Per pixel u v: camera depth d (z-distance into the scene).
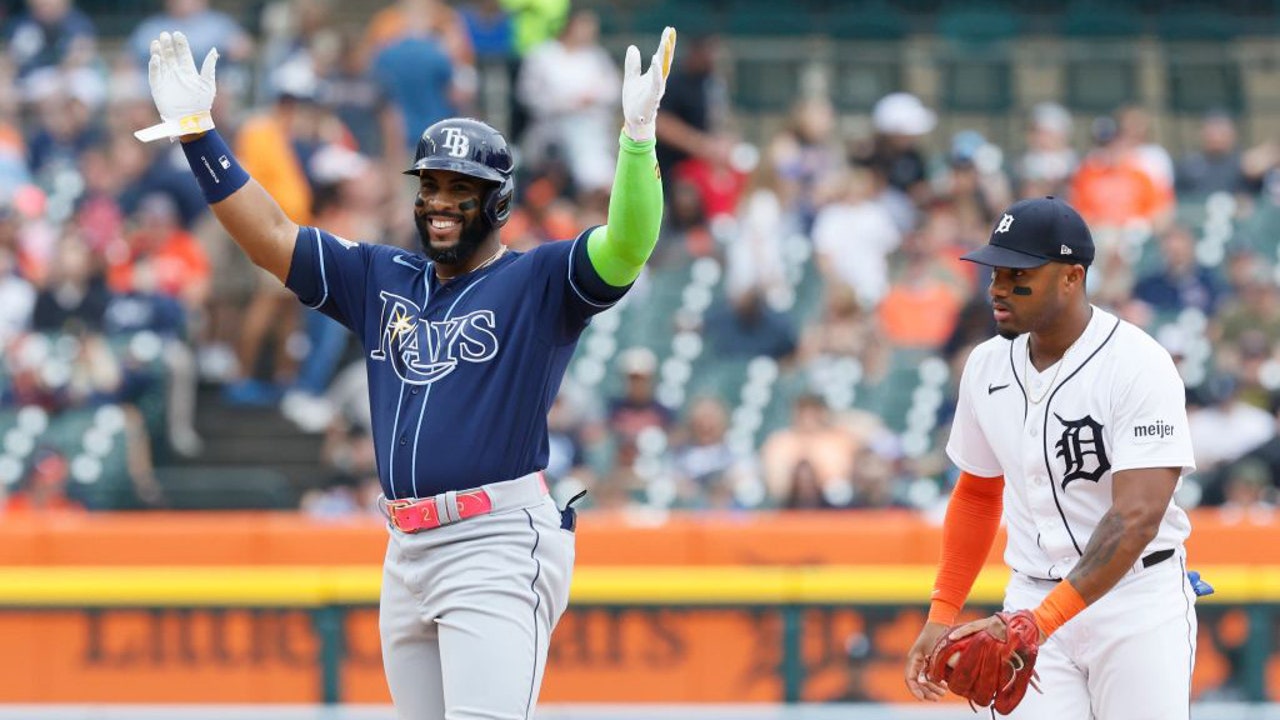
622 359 48.59
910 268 49.22
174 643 33.62
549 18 54.19
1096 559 16.88
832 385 46.81
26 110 53.22
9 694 33.59
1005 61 60.28
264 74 53.53
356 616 33.31
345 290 17.55
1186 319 49.19
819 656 32.75
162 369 47.06
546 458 17.23
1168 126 60.84
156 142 50.25
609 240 16.39
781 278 49.84
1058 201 17.61
